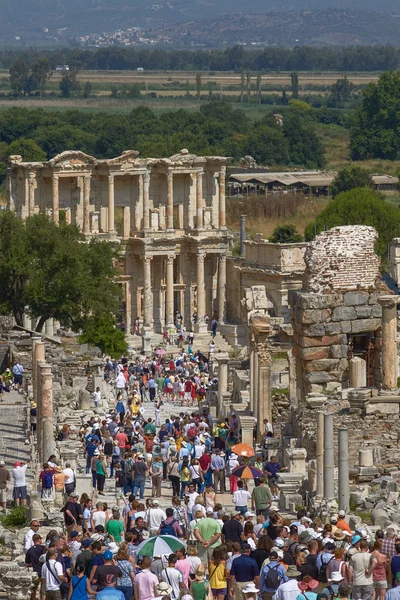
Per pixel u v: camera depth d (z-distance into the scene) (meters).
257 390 96.88
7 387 115.12
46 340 139.62
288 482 80.62
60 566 57.84
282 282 192.88
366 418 82.06
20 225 157.38
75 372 127.94
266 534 60.56
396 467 80.12
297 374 89.81
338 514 67.31
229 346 193.25
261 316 97.50
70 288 153.88
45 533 69.75
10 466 89.69
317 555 57.31
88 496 76.19
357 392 82.06
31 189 198.25
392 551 58.62
